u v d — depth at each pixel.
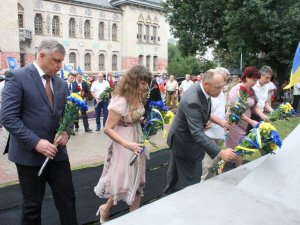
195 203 1.88
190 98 3.11
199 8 17.91
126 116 3.23
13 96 2.73
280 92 17.84
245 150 2.46
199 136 3.05
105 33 48.84
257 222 1.70
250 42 15.94
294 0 15.10
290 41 14.75
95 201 4.41
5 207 4.21
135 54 51.91
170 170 3.71
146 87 3.24
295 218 1.75
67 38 44.53
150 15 53.41
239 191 2.04
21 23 39.78
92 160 6.83
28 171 2.89
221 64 25.44
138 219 1.71
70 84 10.47
